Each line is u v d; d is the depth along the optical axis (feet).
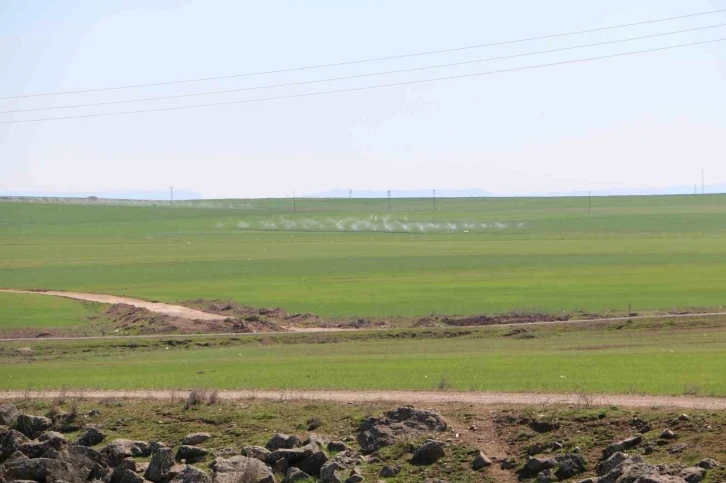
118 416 345.51
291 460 290.56
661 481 231.09
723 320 614.75
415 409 305.32
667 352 463.42
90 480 301.02
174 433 327.06
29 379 444.96
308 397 353.92
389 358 480.64
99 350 578.66
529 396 330.34
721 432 260.83
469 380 376.27
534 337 582.76
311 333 615.98
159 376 438.40
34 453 317.22
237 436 317.83
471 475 269.85
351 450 292.81
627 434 272.92
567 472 259.80
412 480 272.72
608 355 453.17
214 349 569.64
